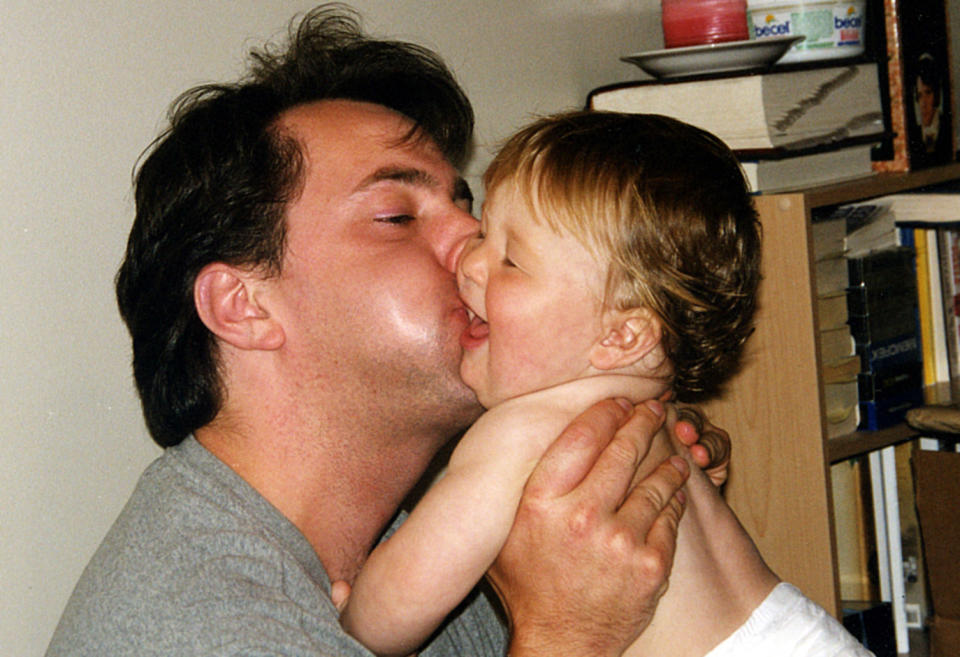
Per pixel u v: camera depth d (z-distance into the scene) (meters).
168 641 0.92
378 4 1.45
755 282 1.12
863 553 1.72
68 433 1.21
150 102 1.25
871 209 1.66
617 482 0.97
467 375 1.08
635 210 1.00
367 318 1.09
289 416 1.11
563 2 1.67
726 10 1.56
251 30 1.34
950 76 1.81
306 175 1.11
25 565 1.19
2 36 1.14
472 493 0.98
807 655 1.01
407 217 1.14
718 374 1.45
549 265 1.00
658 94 1.53
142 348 1.15
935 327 1.75
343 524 1.16
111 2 1.22
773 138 1.45
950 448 1.75
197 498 1.03
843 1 1.63
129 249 1.15
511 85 1.61
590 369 1.03
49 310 1.19
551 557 0.96
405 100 1.28
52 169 1.18
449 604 0.98
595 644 0.97
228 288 1.11
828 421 1.53
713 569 1.04
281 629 0.93
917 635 1.75
